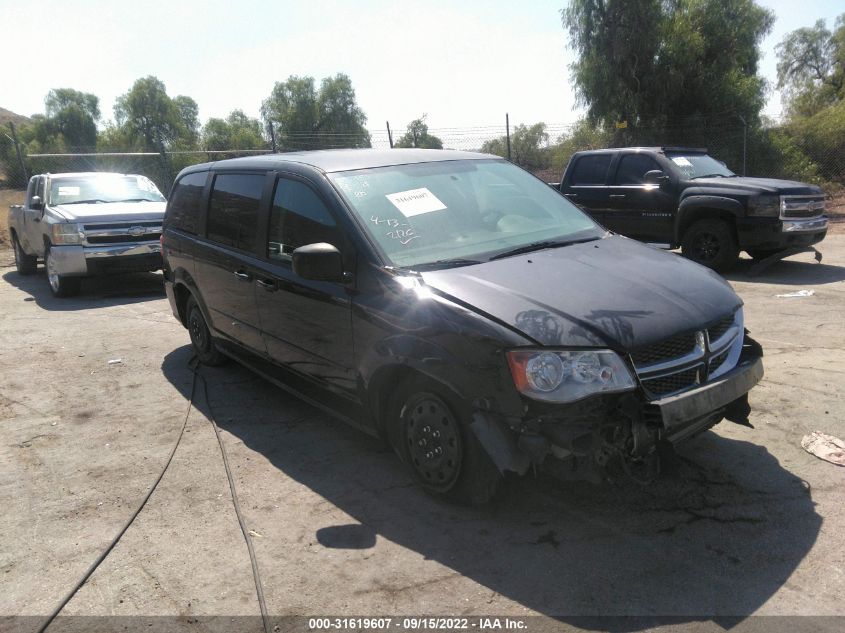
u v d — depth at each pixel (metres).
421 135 17.44
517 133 21.25
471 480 3.35
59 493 3.97
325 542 3.31
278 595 2.93
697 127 21.95
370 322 3.66
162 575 3.12
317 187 4.17
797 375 5.18
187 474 4.14
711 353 3.30
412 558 3.13
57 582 3.10
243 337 5.16
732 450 4.02
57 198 10.83
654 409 2.98
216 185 5.49
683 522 3.30
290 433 4.70
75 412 5.30
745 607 2.68
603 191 10.72
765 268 9.73
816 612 2.63
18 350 7.21
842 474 3.67
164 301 9.66
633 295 3.36
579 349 2.98
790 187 8.97
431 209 4.13
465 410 3.23
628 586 2.84
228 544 3.35
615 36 21.78
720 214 9.48
